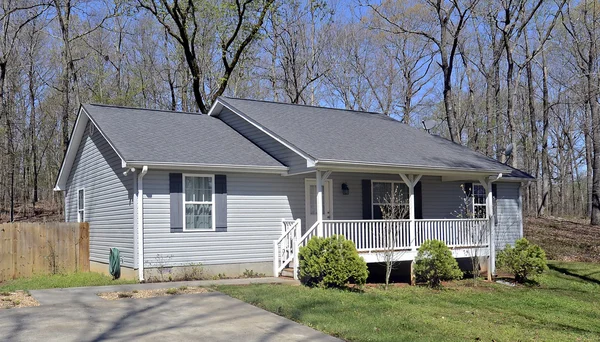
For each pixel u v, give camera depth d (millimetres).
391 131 19516
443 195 19109
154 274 13766
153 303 10289
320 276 13148
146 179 13875
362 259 13125
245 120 17344
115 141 14430
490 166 17609
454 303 12719
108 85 33969
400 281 16016
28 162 35875
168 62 34750
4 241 15891
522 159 43188
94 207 16812
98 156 16594
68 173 19719
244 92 34312
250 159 15352
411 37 37062
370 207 17391
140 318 9078
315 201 16484
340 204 16938
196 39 31984
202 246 14469
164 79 35625
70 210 19422
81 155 18328
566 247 23641
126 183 14453
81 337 7832
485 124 37188
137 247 13680
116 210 15062
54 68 35812
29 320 8750
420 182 18500
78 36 28344
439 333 9125
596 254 22078
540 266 16406
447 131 42375
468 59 35969
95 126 16594
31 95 34938
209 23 30969
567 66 31938
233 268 14867
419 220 15719
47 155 38094
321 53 36969
